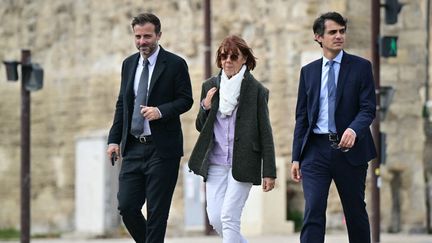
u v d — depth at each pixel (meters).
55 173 75.19
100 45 72.50
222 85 31.45
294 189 61.59
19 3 78.12
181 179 65.69
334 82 30.84
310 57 61.69
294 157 31.33
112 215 68.00
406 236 57.06
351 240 31.86
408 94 62.38
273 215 59.94
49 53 76.19
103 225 68.00
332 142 30.77
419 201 61.88
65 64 75.00
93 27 73.00
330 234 58.78
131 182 32.75
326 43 30.92
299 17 62.00
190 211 63.62
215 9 64.88
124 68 33.09
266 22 63.16
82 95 73.69
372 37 48.97
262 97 31.45
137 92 32.66
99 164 68.31
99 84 72.38
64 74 75.00
